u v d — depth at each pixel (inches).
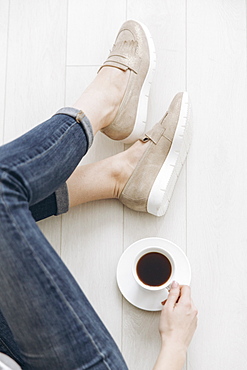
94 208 57.3
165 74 59.4
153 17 60.5
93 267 56.2
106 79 53.9
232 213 56.1
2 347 41.9
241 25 59.4
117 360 36.3
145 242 55.3
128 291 54.4
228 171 56.9
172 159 55.0
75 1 61.4
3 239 34.4
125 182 54.8
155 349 53.9
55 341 34.7
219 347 53.6
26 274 34.4
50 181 39.1
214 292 54.7
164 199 54.6
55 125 40.9
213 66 59.1
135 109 55.6
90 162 58.6
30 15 61.6
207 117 58.1
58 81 60.5
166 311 48.5
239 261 55.1
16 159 36.7
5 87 60.8
